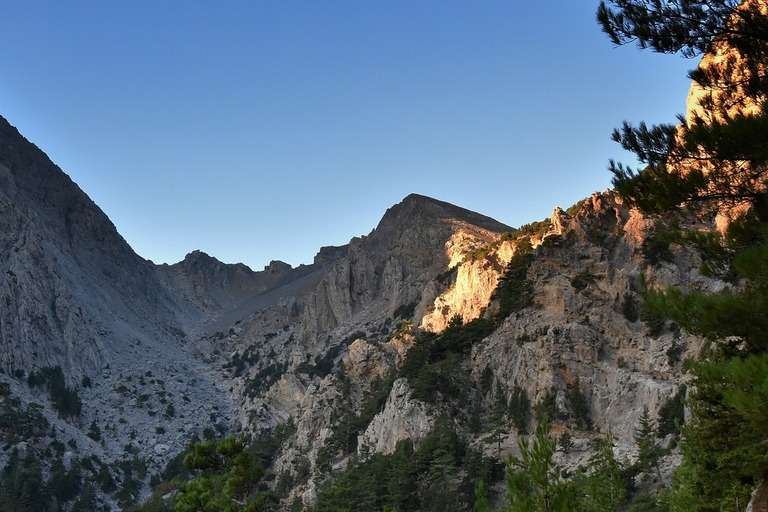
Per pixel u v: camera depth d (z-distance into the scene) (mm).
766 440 42344
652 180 28219
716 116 27719
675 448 80812
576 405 99375
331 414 150125
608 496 59719
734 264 23547
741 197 26734
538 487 28188
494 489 92312
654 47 29750
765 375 21156
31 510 172250
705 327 24500
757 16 27344
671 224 29219
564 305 113500
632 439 90438
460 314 153125
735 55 28719
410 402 114812
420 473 101500
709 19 28422
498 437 100562
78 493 190500
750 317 23500
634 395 96750
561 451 92375
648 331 105062
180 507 53500
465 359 125562
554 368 104875
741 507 42156
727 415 45312
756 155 25203
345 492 100562
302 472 133000
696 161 27219
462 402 113625
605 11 30203
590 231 124500
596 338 106625
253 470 54594
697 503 49156
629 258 116500
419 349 133250
